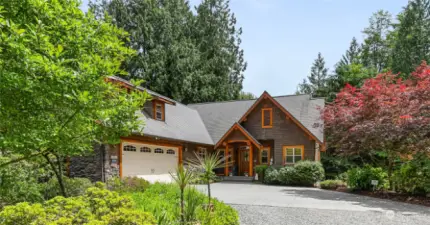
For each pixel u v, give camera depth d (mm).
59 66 3285
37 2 3674
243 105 22344
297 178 15625
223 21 34438
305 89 46000
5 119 3480
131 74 26797
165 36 28750
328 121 14203
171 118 17562
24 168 6754
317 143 17625
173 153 16125
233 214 5641
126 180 10133
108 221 3049
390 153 12281
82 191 7953
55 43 4008
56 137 3902
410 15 28266
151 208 5125
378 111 11961
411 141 10633
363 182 12461
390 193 11453
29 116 3570
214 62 31172
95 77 3662
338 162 19906
